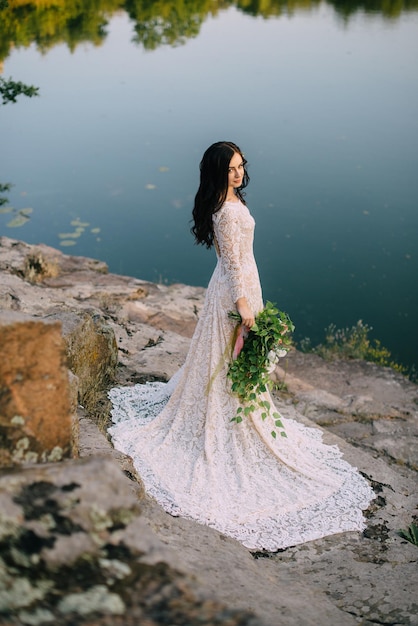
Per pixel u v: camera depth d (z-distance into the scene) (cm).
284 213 1198
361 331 870
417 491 436
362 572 350
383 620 315
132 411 473
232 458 424
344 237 1133
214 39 2450
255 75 1969
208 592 151
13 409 197
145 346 611
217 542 331
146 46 2330
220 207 405
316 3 3097
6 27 2189
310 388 653
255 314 424
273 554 365
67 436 202
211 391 425
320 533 383
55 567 152
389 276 1041
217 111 1661
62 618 144
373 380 732
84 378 473
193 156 1421
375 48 2272
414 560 364
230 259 407
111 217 1198
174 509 387
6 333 198
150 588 151
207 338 427
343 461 450
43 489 162
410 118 1595
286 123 1573
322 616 286
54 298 642
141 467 417
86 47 2283
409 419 601
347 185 1283
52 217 1188
